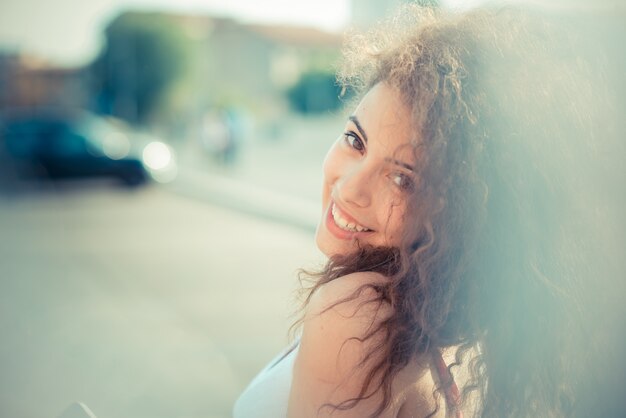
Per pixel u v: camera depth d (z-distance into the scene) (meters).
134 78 38.75
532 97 0.88
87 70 43.78
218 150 16.88
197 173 15.89
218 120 17.50
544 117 0.88
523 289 0.87
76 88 44.50
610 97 0.93
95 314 4.86
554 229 0.88
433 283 0.83
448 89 0.85
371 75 0.96
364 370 0.80
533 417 0.91
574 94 0.91
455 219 0.84
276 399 0.98
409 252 0.84
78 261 6.82
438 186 0.83
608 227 0.92
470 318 0.86
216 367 3.88
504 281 0.86
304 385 0.83
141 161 13.27
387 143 0.85
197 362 3.95
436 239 0.84
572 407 0.93
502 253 0.86
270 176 15.40
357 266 0.88
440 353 0.86
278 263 6.90
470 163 0.84
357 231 0.90
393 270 0.86
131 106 38.84
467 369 0.93
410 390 0.83
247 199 11.43
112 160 13.10
